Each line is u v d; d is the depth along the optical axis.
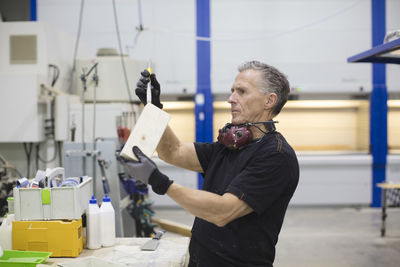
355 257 3.05
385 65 4.57
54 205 1.45
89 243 1.51
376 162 4.58
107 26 4.64
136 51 4.64
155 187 1.02
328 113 4.83
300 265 2.90
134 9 4.62
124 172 2.46
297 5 4.61
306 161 4.57
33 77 2.81
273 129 1.24
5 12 4.66
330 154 4.70
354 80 4.61
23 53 3.00
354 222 4.09
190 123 4.79
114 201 2.33
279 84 1.22
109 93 3.01
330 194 4.64
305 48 4.63
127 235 2.72
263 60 4.63
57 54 3.19
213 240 1.18
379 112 4.60
